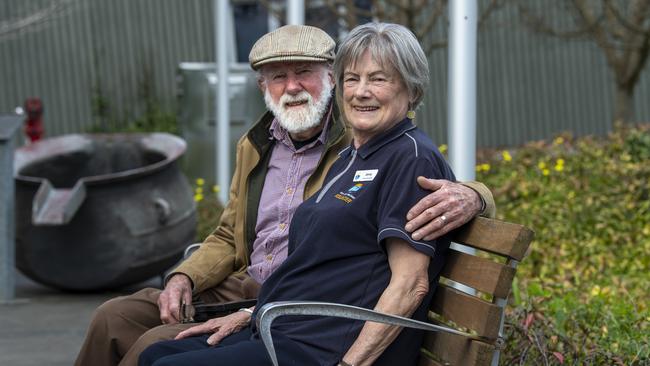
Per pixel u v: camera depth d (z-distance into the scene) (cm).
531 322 502
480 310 341
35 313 786
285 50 431
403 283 350
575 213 936
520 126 2027
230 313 442
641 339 523
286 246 436
